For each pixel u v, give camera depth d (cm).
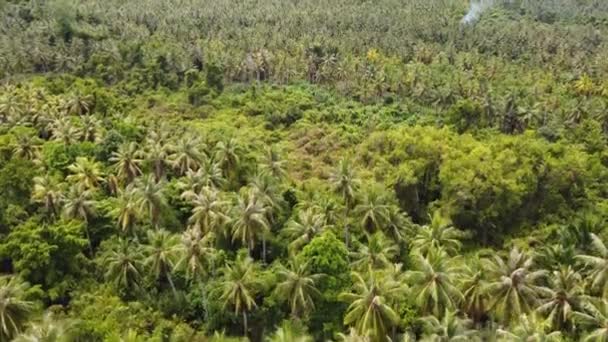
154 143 9525
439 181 9669
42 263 6969
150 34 17475
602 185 9875
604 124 11638
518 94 12838
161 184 8250
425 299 5812
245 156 9762
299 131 12375
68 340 5544
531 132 10500
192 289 7269
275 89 14562
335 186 8106
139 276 7106
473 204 9131
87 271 7469
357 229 8144
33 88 12456
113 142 9588
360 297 5897
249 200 7369
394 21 19212
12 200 8388
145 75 14512
